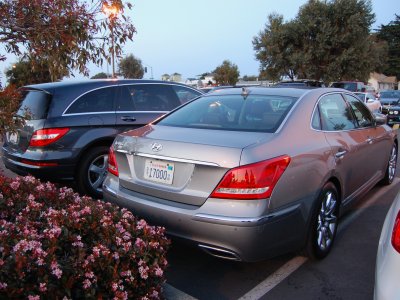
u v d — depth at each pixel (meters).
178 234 3.24
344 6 29.36
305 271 3.70
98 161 5.78
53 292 2.38
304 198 3.41
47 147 5.27
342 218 5.03
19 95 3.63
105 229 2.86
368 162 5.04
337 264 3.83
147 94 6.35
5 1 3.34
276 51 31.09
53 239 2.54
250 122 3.72
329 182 3.90
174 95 6.66
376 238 4.43
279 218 3.14
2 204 3.27
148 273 2.80
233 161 3.03
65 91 5.55
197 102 4.45
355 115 5.03
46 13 3.38
